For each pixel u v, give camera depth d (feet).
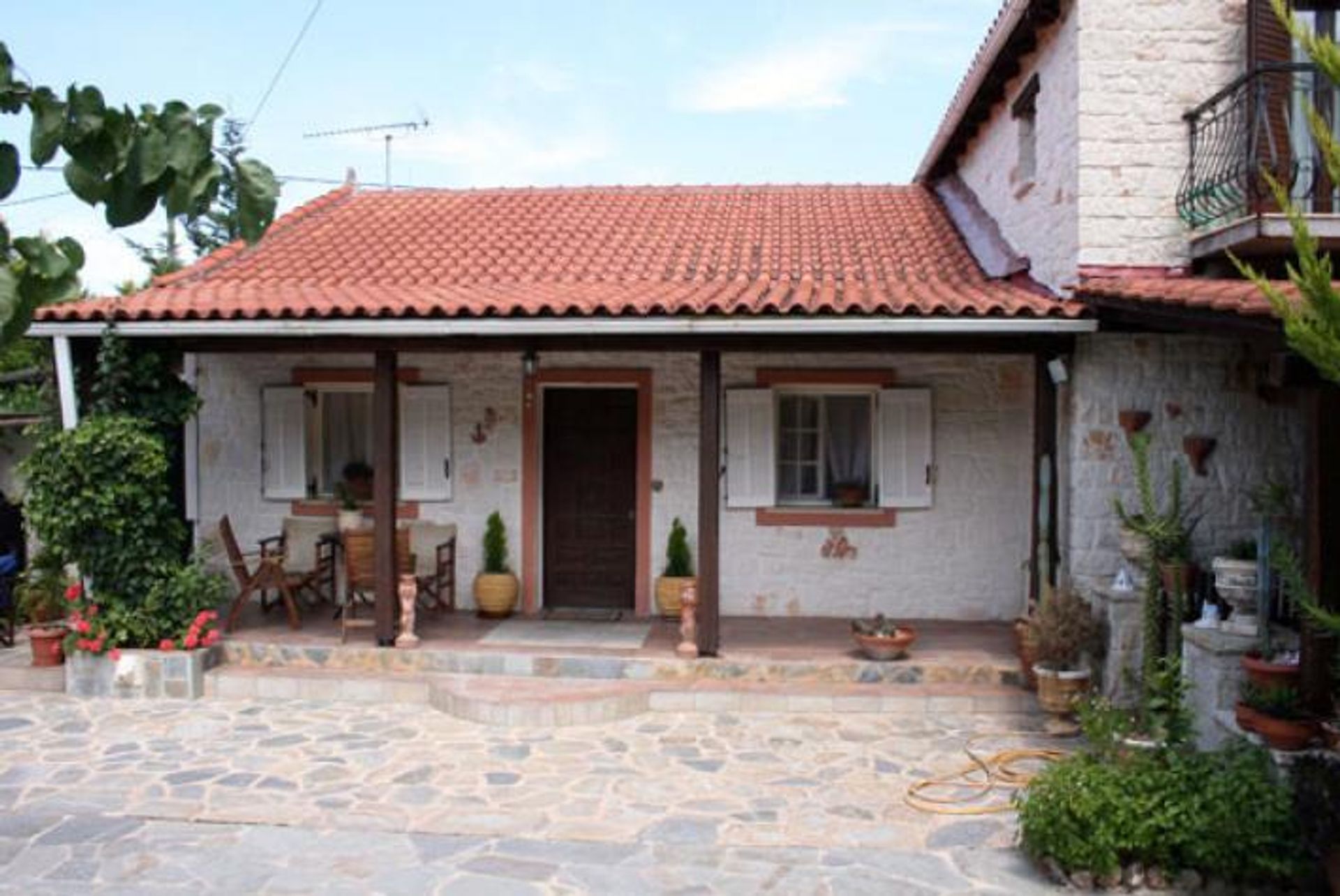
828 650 30.01
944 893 17.48
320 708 28.12
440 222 41.55
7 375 41.57
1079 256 27.66
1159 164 27.55
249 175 6.57
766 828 20.21
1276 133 25.49
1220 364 27.89
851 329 27.22
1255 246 24.02
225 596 34.78
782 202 43.68
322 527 35.32
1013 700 27.66
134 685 28.96
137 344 30.48
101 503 28.60
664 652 29.89
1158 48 27.53
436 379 35.50
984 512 34.09
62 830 19.93
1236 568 22.54
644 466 34.96
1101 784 17.99
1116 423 28.14
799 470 35.35
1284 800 17.16
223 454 36.01
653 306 27.50
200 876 18.02
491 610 34.17
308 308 28.66
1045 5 28.84
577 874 18.16
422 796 21.75
